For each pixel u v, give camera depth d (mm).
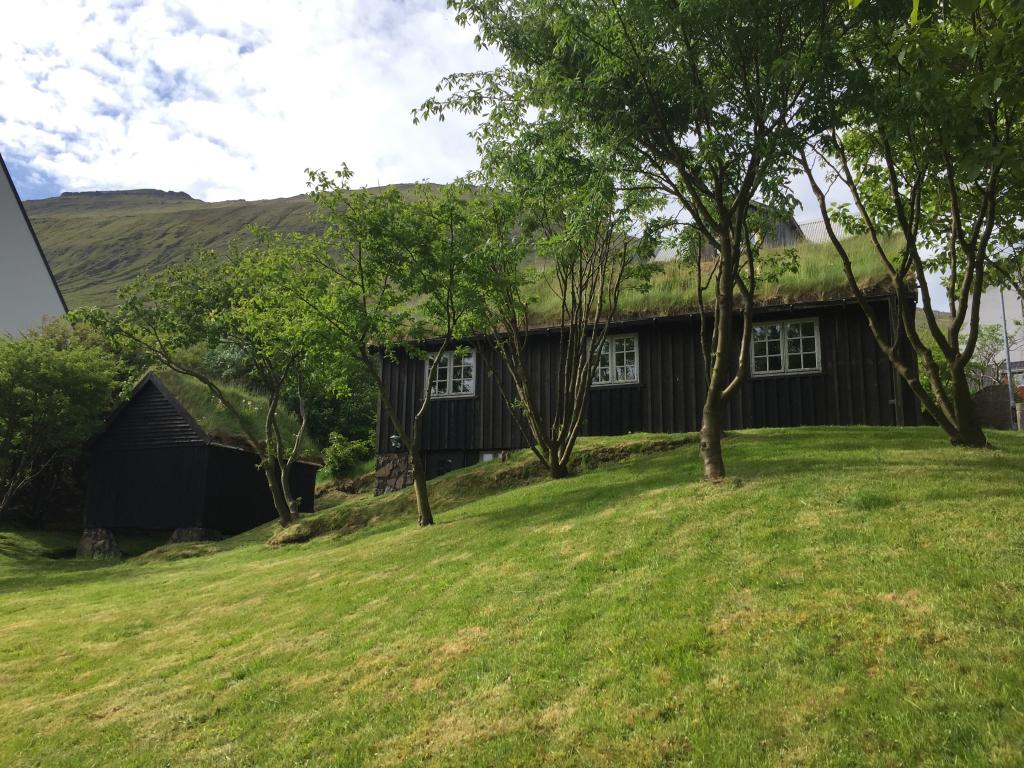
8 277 35906
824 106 8898
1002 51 5883
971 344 10703
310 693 6371
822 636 5074
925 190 12023
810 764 3822
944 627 4844
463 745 4867
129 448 27297
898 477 8891
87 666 8820
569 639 6117
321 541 17062
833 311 17094
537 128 10477
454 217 13945
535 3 9742
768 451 12750
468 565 9398
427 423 21453
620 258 15281
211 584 13250
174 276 24156
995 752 3602
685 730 4379
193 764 5504
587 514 10539
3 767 6105
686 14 8742
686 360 18500
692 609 6055
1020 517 6723
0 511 26438
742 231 11391
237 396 30031
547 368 20000
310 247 15445
